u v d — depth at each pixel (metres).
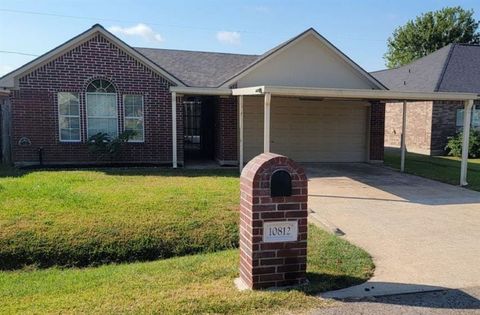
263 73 14.91
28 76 12.97
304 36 14.88
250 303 4.12
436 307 4.12
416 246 6.16
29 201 7.64
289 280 4.57
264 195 4.42
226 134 14.75
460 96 11.18
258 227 4.43
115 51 13.58
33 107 13.10
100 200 7.85
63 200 7.78
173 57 17.11
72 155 13.53
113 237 6.35
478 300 4.30
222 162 14.77
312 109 16.14
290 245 4.54
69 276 5.28
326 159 16.50
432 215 8.09
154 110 14.09
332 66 15.38
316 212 8.24
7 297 4.50
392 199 9.59
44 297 4.46
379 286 4.64
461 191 10.70
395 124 23.75
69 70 13.27
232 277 4.88
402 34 44.22
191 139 18.91
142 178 10.88
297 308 4.05
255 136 15.53
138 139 14.12
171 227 6.72
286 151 16.12
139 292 4.44
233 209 7.59
